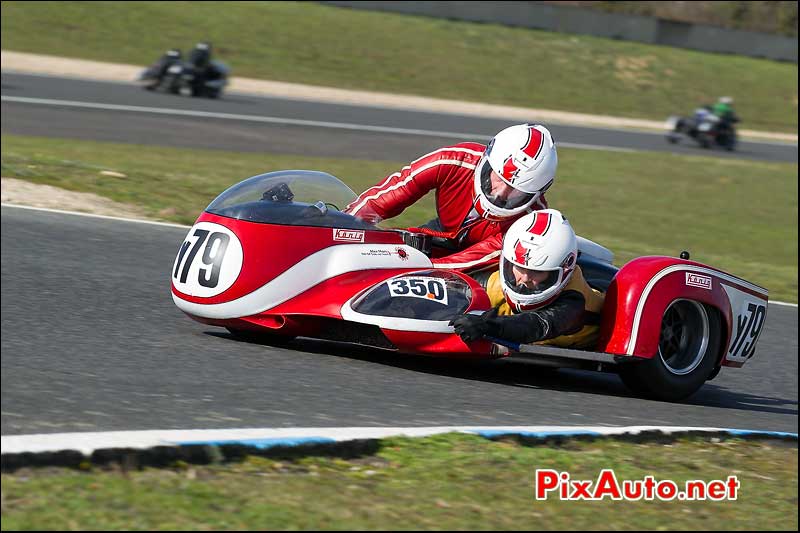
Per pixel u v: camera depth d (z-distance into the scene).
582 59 124.81
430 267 19.72
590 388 20.70
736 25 157.38
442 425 15.10
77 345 17.80
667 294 19.45
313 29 112.12
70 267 25.28
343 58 105.56
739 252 50.44
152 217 34.94
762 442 16.89
